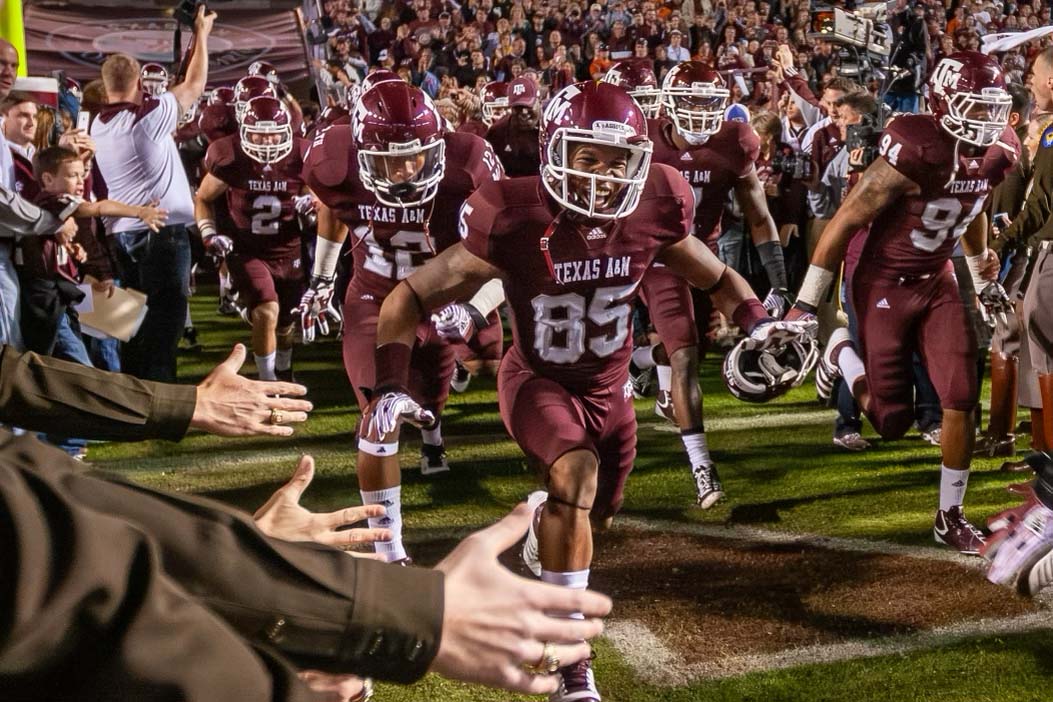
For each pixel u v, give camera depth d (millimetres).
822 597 3629
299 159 6094
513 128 6965
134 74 5875
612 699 2990
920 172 3895
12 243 4262
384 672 764
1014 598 3586
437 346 4359
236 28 13172
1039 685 3010
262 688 646
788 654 3227
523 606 790
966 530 4016
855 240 4453
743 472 5066
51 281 4520
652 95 5449
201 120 7641
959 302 4074
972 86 3770
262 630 731
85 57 12578
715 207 5188
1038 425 4918
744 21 14883
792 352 3197
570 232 2992
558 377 3201
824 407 6277
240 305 6371
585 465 2912
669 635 3367
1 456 707
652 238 3080
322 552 772
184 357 7637
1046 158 4363
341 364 7496
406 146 3725
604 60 14055
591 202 2883
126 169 5828
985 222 4418
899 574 3816
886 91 9141
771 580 3779
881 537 4191
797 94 8695
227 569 729
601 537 4234
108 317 5000
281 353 6652
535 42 14594
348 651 747
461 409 6352
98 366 5723
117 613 623
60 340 4801
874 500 4641
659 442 5617
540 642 792
